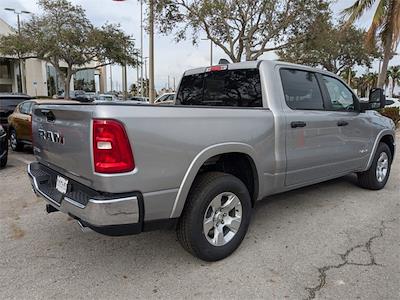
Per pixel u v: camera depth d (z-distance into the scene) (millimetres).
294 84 4301
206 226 3369
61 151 3229
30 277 3221
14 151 10445
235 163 3854
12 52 24906
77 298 2912
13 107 12289
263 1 14602
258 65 4105
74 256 3621
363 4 16109
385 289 3021
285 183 4152
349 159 5090
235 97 4359
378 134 5691
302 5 14742
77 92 37406
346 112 5004
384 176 6016
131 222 2859
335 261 3498
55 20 23188
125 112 2764
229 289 3035
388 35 16453
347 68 30281
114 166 2727
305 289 3031
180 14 15219
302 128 4199
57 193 3369
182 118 3070
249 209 3736
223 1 14578
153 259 3559
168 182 3008
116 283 3131
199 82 4875
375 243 3893
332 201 5324
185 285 3098
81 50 24047
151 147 2881
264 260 3521
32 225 4441
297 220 4555
